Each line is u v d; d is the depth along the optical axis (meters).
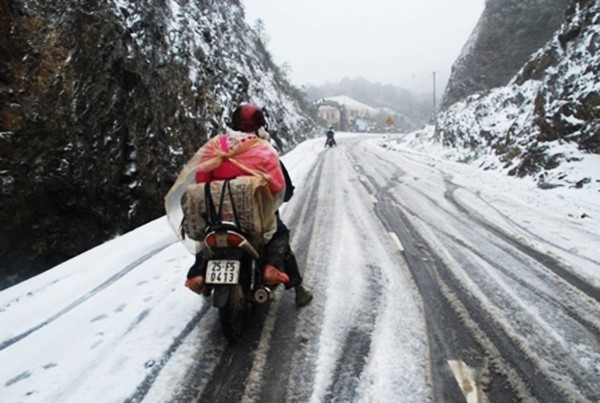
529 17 35.00
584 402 2.63
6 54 6.68
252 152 3.44
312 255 5.51
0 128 6.33
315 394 2.73
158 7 12.66
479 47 37.62
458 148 22.02
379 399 2.66
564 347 3.26
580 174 10.40
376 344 3.30
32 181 6.58
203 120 13.07
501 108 20.11
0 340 3.52
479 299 4.14
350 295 4.23
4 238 6.07
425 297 4.18
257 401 2.69
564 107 12.29
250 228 3.25
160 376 2.97
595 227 6.82
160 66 10.88
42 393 2.82
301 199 9.50
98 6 8.66
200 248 3.44
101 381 2.92
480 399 2.66
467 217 7.64
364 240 6.16
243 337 3.48
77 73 7.77
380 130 102.88
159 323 3.75
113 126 8.35
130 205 8.47
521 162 13.22
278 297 4.23
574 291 4.33
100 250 5.79
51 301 4.22
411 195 9.91
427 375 2.90
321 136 53.34
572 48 15.48
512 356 3.13
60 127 7.20
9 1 6.89
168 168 9.94
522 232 6.61
